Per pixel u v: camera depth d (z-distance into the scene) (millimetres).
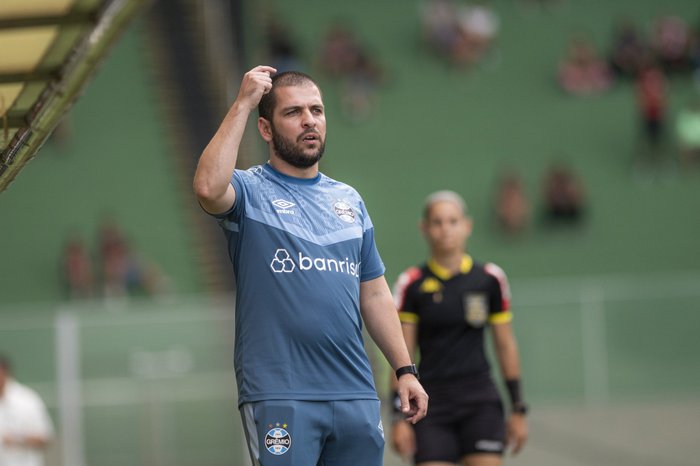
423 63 99750
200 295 73375
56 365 52750
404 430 26609
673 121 94000
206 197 16078
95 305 72375
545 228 84000
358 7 103000
